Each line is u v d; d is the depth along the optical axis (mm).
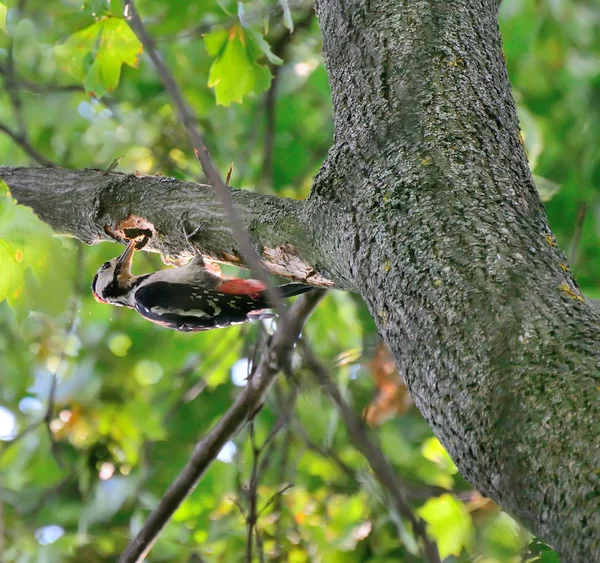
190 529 11594
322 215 5844
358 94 6000
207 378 12141
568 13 11695
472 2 6273
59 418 12367
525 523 3684
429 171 5184
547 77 11922
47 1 12289
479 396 3957
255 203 6652
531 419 3686
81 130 12867
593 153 11625
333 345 12102
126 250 10711
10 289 7094
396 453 11352
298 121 12906
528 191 5246
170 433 12656
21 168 8555
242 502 10820
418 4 6133
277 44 12297
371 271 5078
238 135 12953
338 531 11328
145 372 12852
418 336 4445
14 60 12414
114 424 12328
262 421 11828
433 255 4660
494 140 5469
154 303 9766
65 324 12281
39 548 11406
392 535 11281
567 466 3465
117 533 11719
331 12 6500
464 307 4301
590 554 3238
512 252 4551
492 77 5941
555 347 3883
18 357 12656
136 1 10797
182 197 7242
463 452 3992
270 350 8695
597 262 11391
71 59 9117
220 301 9570
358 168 5645
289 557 11328
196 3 10891
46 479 12203
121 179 7770
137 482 11945
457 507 11008
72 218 7945
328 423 11078
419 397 4379
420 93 5676
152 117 12641
